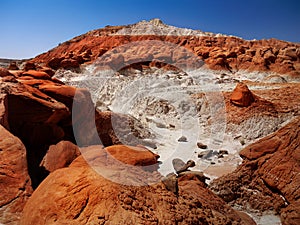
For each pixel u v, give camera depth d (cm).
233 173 600
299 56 2669
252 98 1221
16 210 312
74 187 283
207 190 490
